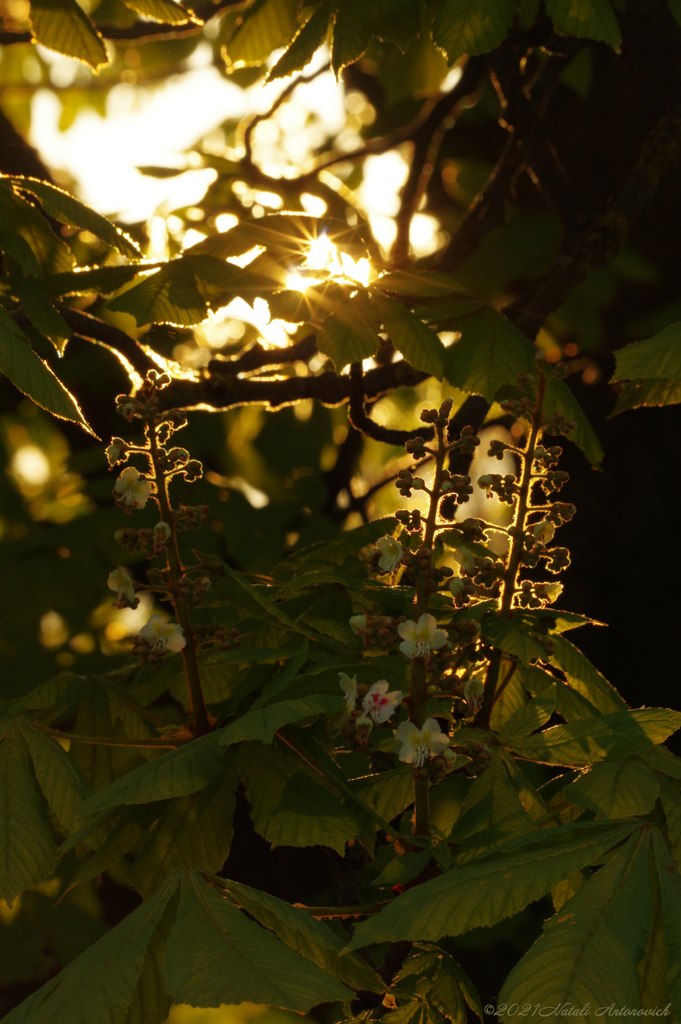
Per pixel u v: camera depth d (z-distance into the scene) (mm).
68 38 2641
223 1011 3387
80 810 1217
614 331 4195
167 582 1570
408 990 1652
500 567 1608
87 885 3975
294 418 4723
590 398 4156
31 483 5414
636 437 3971
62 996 1075
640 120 4109
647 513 3852
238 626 1752
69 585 3896
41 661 4008
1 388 4957
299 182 3869
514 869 1138
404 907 1122
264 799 1369
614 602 3854
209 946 1059
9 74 6484
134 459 4043
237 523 4012
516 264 4109
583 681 1676
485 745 1423
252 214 3902
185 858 1396
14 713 1484
